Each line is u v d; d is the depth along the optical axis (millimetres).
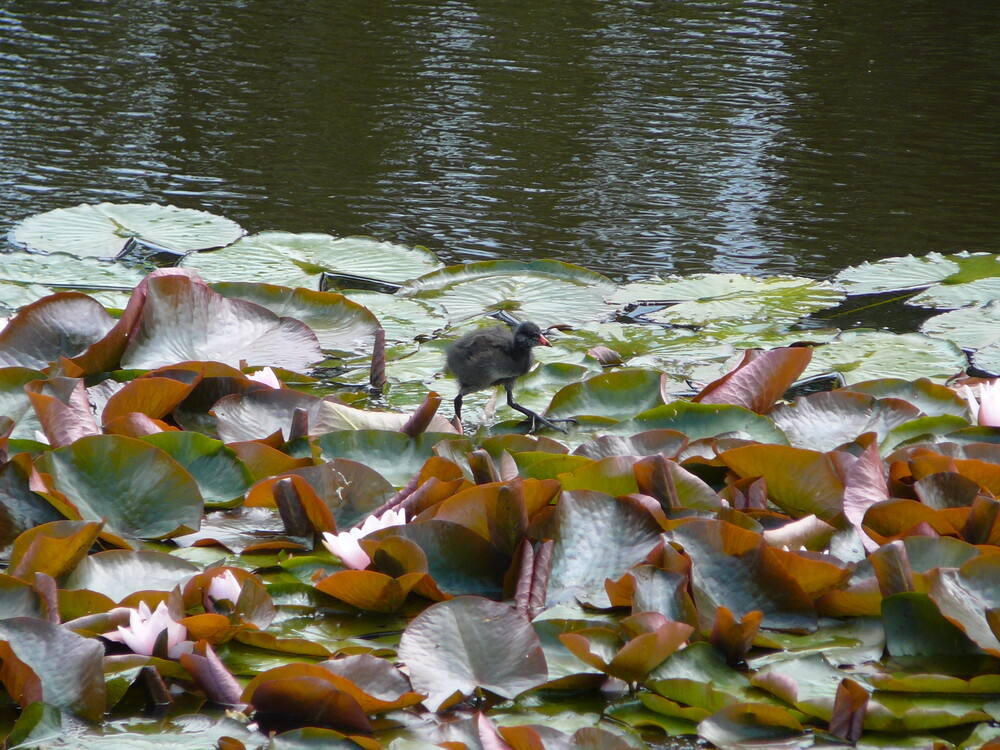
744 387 9594
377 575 6137
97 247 14281
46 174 18016
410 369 11594
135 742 4992
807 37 29547
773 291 13852
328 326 12148
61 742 4977
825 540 6918
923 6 33281
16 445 7754
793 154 20734
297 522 7266
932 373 11164
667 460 7113
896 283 13852
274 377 9602
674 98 24031
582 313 13305
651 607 5941
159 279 10680
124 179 18016
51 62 24453
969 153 20891
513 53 27156
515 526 6535
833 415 9344
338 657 5797
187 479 7285
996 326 12367
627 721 5352
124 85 23219
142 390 8594
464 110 22719
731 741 5125
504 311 13250
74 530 6293
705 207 17969
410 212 17297
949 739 5180
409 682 5445
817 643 6016
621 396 10055
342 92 23594
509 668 5605
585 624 6031
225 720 5211
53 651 5340
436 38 28312
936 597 5824
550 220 17141
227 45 26781
